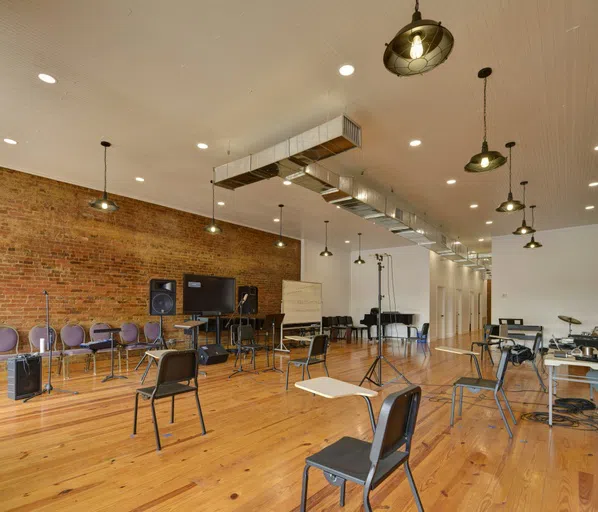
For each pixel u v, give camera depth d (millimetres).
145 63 3346
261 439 3504
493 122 4336
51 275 6383
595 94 3717
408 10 2729
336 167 5801
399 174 6082
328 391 2332
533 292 10188
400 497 2512
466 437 3635
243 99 3928
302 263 12141
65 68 3424
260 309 10531
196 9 2721
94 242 6984
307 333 11562
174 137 4816
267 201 7852
